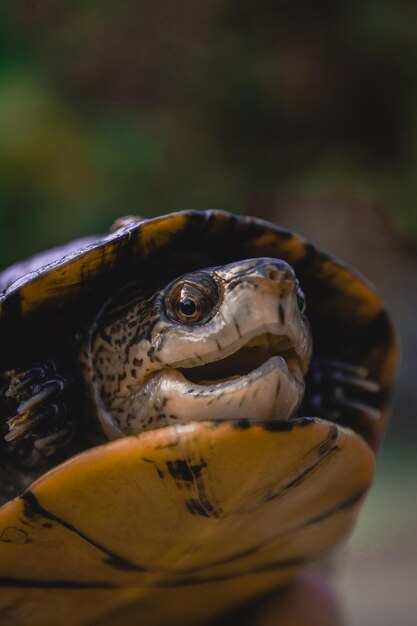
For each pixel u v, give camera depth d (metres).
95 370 0.29
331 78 1.53
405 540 0.76
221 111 1.52
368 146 1.54
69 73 1.49
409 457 1.10
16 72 1.47
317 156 1.55
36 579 0.29
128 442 0.26
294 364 0.28
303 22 1.53
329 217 1.48
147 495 0.27
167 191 1.45
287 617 0.34
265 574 0.32
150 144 1.44
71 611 0.31
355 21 1.51
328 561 0.37
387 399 0.32
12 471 0.30
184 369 0.28
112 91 1.51
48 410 0.29
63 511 0.27
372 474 0.29
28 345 0.29
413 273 1.46
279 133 1.54
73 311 0.29
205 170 1.49
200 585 0.31
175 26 1.53
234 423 0.26
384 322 0.31
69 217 1.36
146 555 0.29
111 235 0.29
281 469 0.27
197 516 0.28
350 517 0.31
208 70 1.52
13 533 0.28
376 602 0.57
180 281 0.28
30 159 1.36
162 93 1.52
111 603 0.31
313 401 0.32
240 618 0.34
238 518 0.28
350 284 0.31
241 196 1.50
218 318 0.27
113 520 0.28
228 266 0.28
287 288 0.27
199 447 0.26
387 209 1.48
